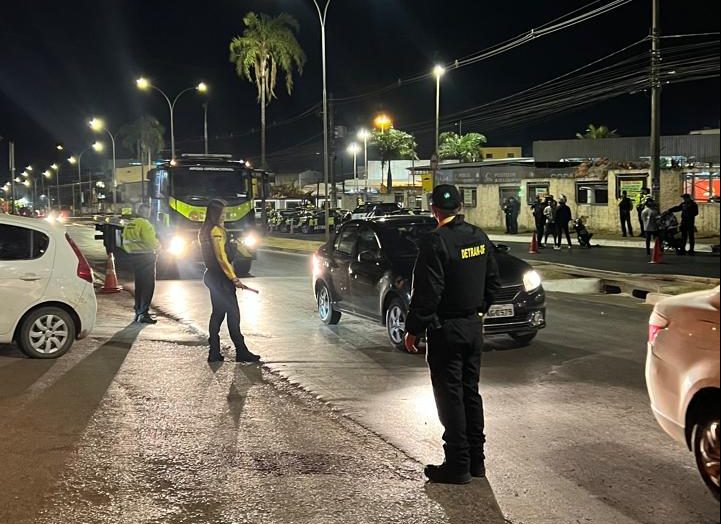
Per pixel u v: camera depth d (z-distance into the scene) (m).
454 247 5.23
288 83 49.72
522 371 8.80
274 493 5.24
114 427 6.75
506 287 9.62
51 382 8.36
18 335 9.45
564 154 62.28
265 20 48.91
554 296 16.00
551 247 30.12
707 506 4.94
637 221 36.97
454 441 5.35
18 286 9.34
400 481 5.44
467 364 5.43
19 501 5.11
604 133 69.62
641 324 12.10
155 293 16.58
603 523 4.70
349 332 11.56
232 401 7.61
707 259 24.09
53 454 6.05
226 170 21.86
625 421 6.84
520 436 6.43
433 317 5.25
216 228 9.31
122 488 5.34
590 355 9.66
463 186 45.25
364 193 64.69
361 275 10.95
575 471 5.60
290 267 23.17
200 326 12.13
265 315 13.27
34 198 140.75
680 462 5.77
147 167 86.50
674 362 4.88
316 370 8.98
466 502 5.05
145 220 12.38
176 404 7.49
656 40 29.16
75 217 91.44
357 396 7.79
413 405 7.44
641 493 5.16
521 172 42.38
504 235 37.94
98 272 21.69
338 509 4.96
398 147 77.56
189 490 5.30
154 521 4.79
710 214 34.94
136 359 9.58
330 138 39.28
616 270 20.80
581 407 7.31
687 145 57.84
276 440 6.38
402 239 10.89
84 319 9.71
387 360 9.53
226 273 9.24
